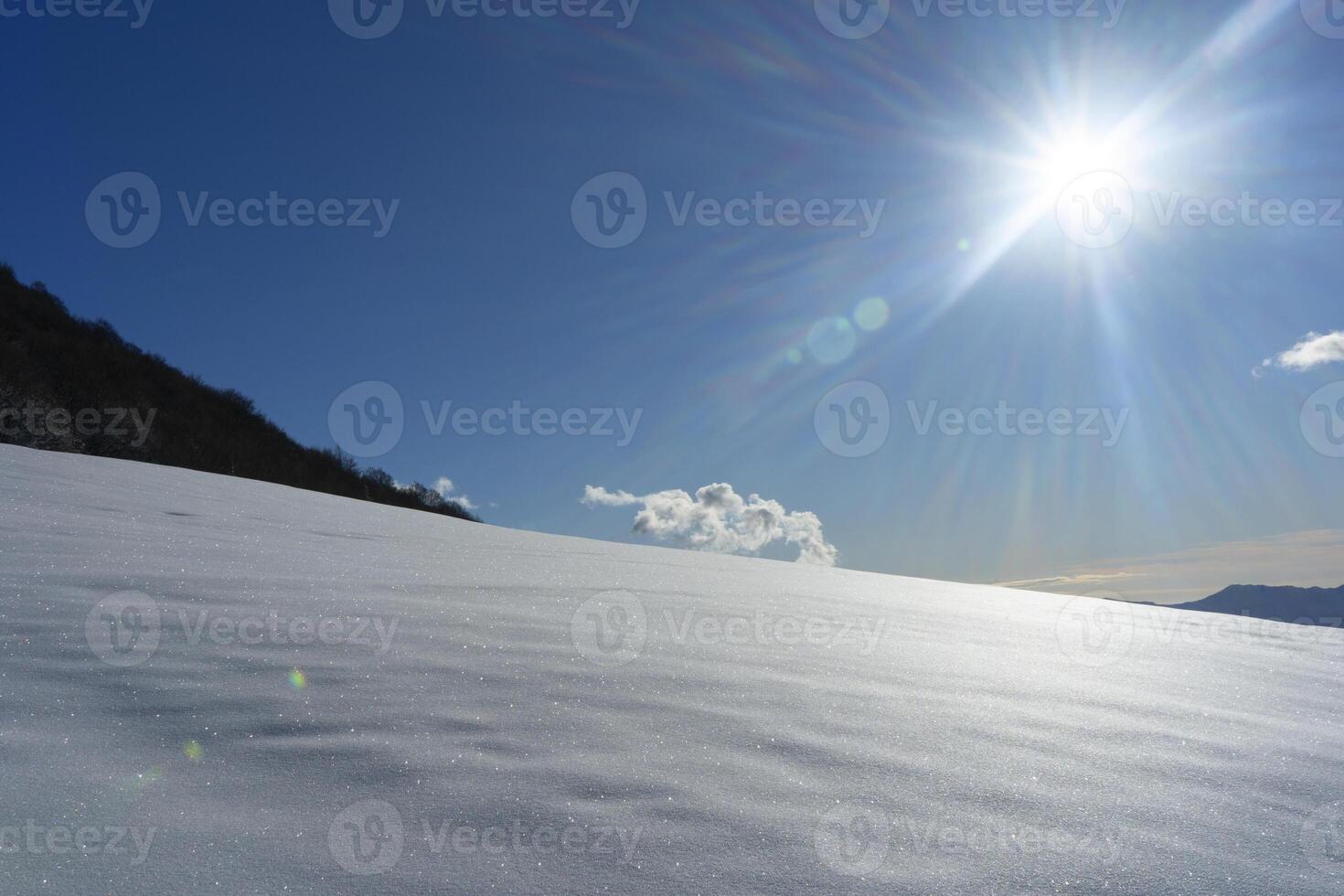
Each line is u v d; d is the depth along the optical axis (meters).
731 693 1.96
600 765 1.42
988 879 1.13
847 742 1.66
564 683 1.90
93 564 2.67
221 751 1.33
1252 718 2.21
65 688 1.51
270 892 0.96
